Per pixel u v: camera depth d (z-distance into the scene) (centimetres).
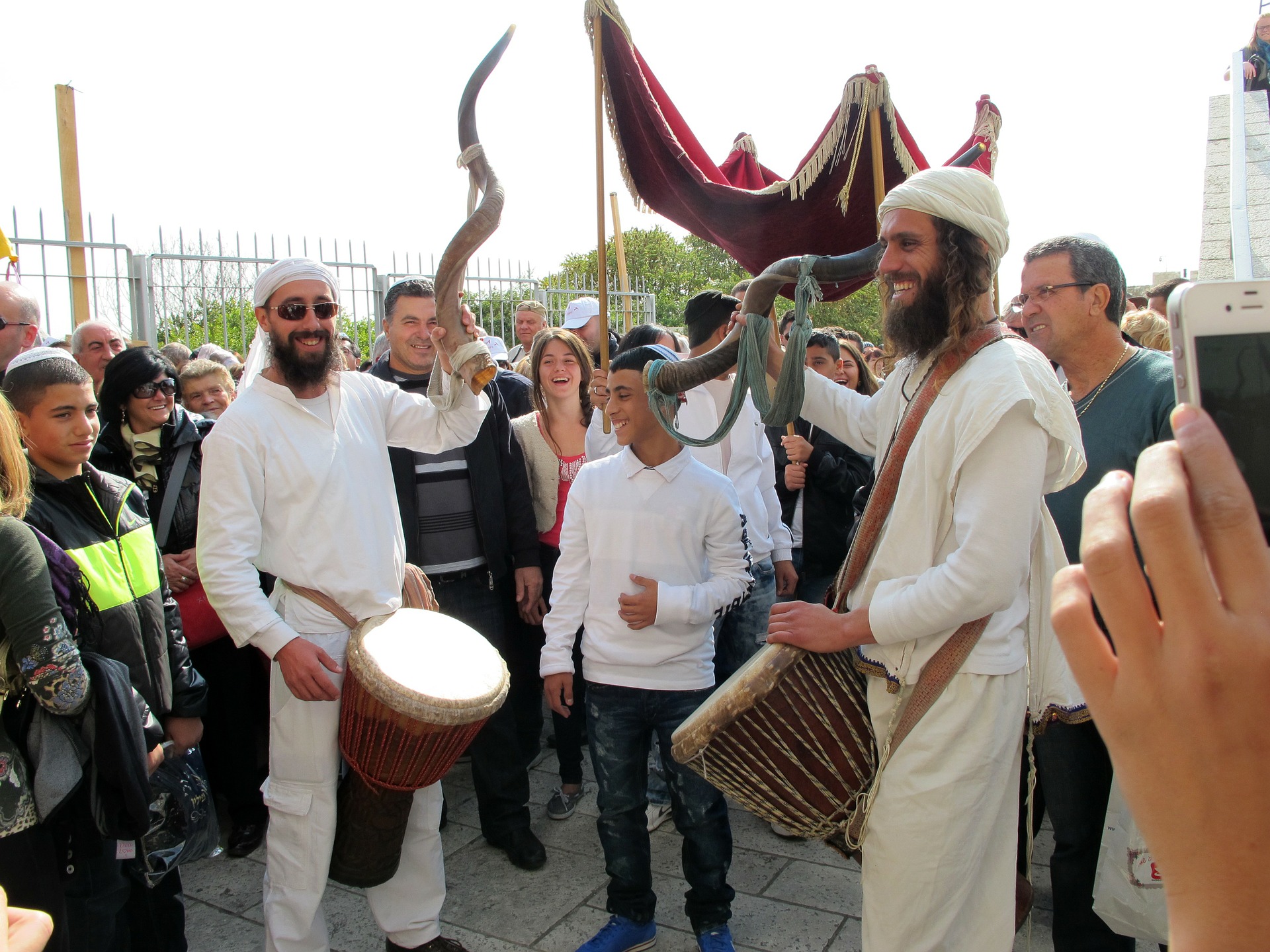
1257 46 966
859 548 202
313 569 250
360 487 259
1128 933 225
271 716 252
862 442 234
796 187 410
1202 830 44
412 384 364
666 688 274
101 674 217
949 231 187
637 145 418
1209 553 44
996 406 174
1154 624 45
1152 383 249
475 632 273
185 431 364
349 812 253
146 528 260
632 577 271
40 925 90
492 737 341
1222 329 64
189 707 263
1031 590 209
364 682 232
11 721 208
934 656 186
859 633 190
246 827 365
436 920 275
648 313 1220
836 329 538
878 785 191
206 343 745
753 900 317
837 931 298
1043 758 248
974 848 184
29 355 242
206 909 323
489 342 606
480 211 242
